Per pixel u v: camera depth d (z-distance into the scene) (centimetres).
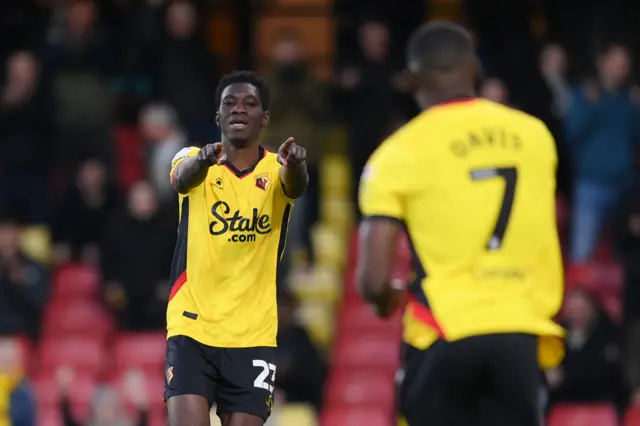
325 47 6419
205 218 2283
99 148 5462
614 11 6044
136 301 5019
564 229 5519
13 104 5488
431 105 2084
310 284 5309
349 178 5828
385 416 4978
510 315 1959
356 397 5047
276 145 5247
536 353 1969
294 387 4584
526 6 5906
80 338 5244
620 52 5328
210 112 5600
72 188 5416
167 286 5019
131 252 5009
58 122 5475
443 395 1975
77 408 5000
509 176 2006
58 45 5591
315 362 4603
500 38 5869
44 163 5509
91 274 5422
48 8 6044
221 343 2266
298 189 2272
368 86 5428
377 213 1992
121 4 6000
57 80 5503
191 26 5625
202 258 2275
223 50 6538
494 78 5469
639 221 5116
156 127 5250
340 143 5947
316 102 5300
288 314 4650
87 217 5397
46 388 5097
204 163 2145
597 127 5294
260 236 2297
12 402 4478
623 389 4481
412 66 2103
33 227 5506
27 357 5109
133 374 4497
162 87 5538
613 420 4444
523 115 2083
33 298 5162
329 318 5278
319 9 6356
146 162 5344
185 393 2238
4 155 5494
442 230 1989
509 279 1980
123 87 5691
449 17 6103
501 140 2025
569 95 5488
